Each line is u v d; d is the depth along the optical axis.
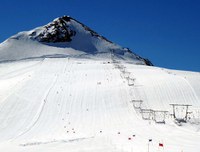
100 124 58.66
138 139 44.78
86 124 59.19
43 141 49.34
